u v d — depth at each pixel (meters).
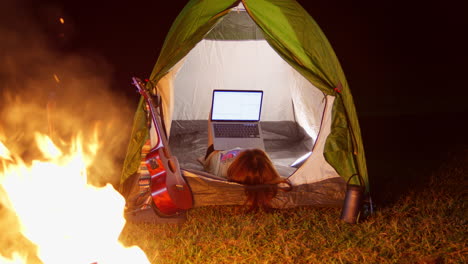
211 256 3.91
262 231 4.36
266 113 7.40
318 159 4.88
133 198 4.79
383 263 3.74
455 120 9.19
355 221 4.53
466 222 4.45
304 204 4.85
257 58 7.25
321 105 5.91
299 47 4.77
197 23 4.80
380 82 13.27
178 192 4.43
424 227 4.33
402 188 5.54
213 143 5.92
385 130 8.72
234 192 4.79
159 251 3.99
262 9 4.82
